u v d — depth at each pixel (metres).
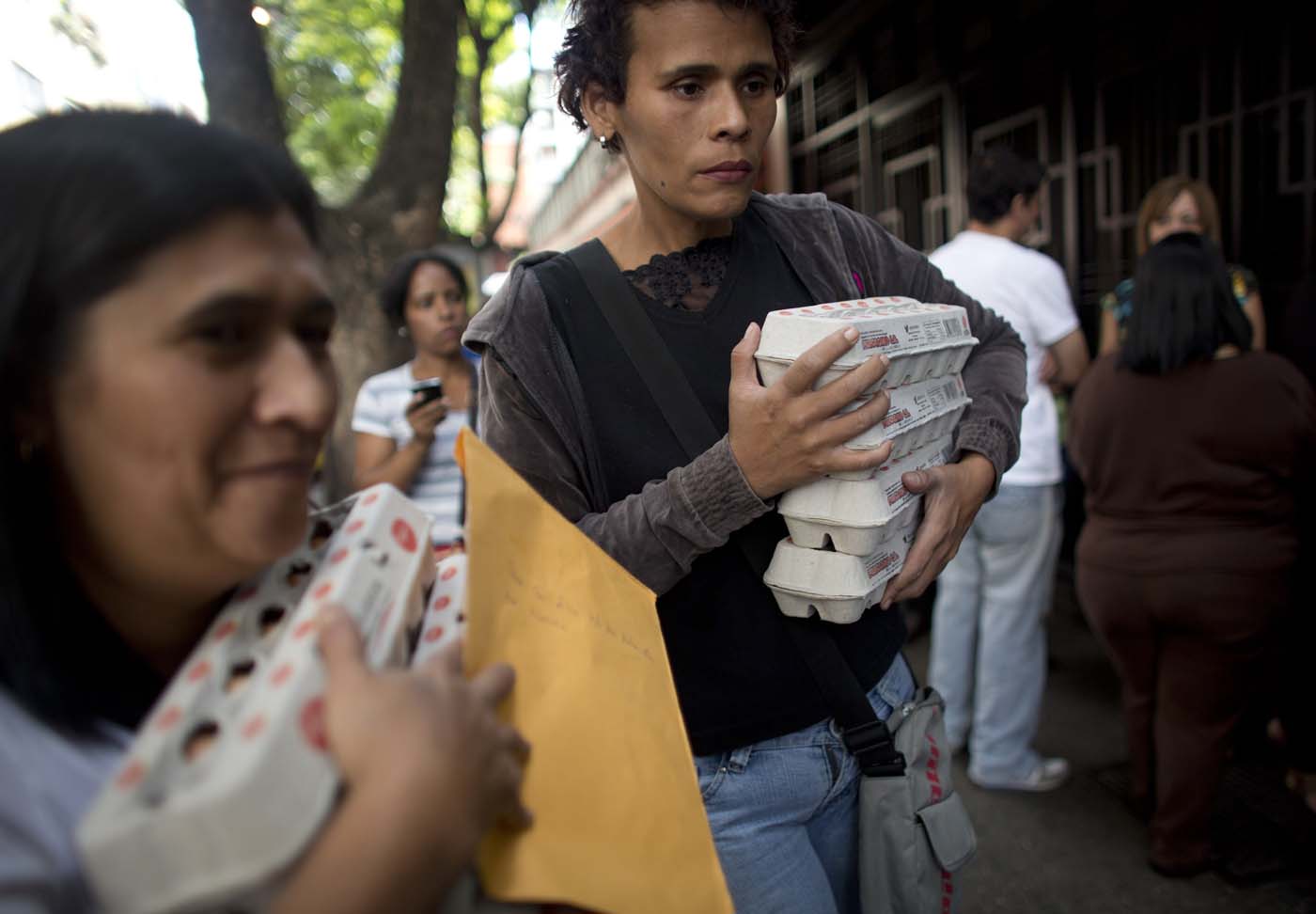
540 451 1.26
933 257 3.09
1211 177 3.50
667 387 1.27
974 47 4.54
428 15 4.90
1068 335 2.86
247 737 0.54
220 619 0.68
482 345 1.25
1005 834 2.78
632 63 1.22
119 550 0.63
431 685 0.61
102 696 0.66
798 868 1.30
